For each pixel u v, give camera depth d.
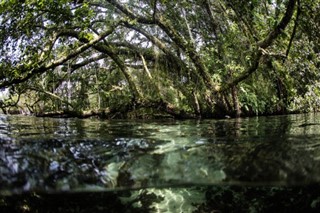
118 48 9.74
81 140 3.75
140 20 8.30
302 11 6.70
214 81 8.50
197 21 9.03
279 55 7.16
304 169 2.68
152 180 2.81
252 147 3.33
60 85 9.98
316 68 8.73
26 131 4.71
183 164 2.96
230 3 7.98
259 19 8.13
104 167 2.98
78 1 7.60
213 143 3.59
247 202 4.01
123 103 8.70
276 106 9.33
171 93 8.92
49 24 8.03
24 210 3.96
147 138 3.98
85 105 10.05
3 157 3.06
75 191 2.72
